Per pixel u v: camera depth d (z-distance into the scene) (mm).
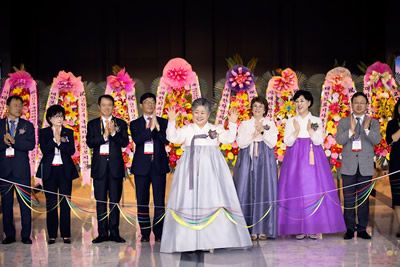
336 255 5098
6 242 5676
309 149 5684
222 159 5367
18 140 5602
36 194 7418
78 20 8625
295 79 6402
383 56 8250
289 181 5680
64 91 6629
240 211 5297
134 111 6527
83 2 8602
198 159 5238
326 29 8594
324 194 5637
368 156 5652
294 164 5691
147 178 5641
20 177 5613
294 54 8602
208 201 5160
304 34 8609
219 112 6305
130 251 5320
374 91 6457
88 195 7875
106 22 8633
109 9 8617
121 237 5863
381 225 6309
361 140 5648
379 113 6414
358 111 5664
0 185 5645
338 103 6441
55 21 8594
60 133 5613
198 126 5340
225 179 5316
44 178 5582
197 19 8609
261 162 5656
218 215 5148
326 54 8609
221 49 8648
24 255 5219
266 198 5633
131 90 6531
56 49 8625
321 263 4852
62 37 8625
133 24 8656
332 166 6395
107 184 5672
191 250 5078
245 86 6262
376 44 8414
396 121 5789
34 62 8523
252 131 5609
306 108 5711
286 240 5691
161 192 5652
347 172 5672
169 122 5324
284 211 5680
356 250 5270
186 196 5160
